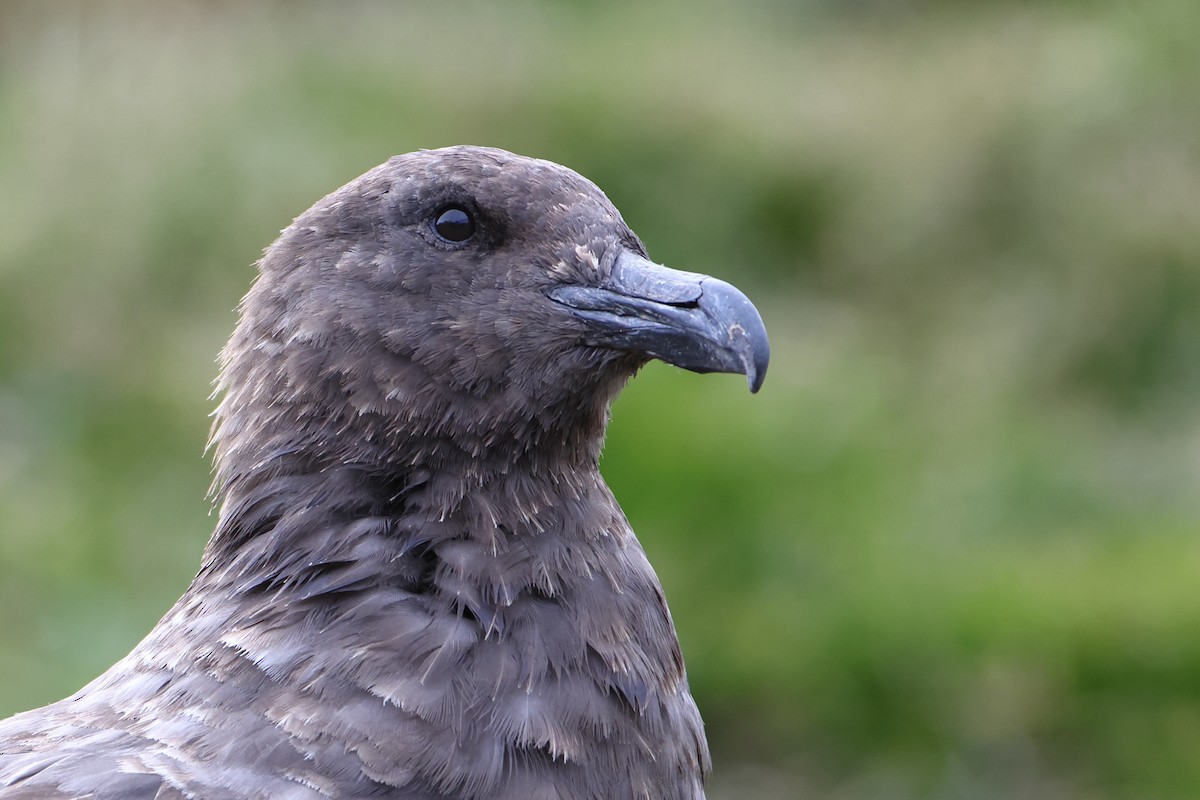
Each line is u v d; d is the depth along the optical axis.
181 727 5.39
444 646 5.53
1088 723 11.56
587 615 5.77
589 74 18.14
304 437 5.97
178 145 16.67
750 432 13.55
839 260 16.69
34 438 14.53
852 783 11.24
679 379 13.99
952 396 15.23
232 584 5.88
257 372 6.08
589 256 6.16
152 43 18.59
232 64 18.14
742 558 12.72
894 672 11.84
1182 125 16.42
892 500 13.41
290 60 18.11
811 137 17.39
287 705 5.38
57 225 16.16
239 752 5.28
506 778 5.40
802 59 19.17
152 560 13.24
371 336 5.98
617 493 13.04
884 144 17.20
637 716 5.70
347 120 17.22
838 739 11.53
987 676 11.82
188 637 5.76
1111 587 12.51
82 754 5.32
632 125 17.50
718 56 18.88
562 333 6.09
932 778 11.24
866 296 16.47
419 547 5.84
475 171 6.19
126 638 12.42
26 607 12.72
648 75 18.16
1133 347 15.35
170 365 15.01
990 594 12.39
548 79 17.98
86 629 12.48
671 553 12.65
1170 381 15.17
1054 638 12.04
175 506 13.73
